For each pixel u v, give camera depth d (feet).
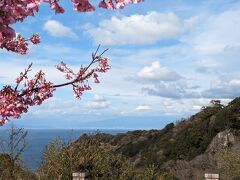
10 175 37.63
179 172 86.48
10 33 11.58
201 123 130.11
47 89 18.03
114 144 165.48
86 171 46.93
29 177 40.52
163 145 136.05
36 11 11.98
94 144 51.78
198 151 119.44
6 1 11.33
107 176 49.01
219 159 75.10
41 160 44.78
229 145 113.70
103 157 50.88
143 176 53.06
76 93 20.43
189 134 127.95
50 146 46.57
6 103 16.51
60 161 45.78
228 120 119.03
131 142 161.27
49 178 43.39
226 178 69.51
